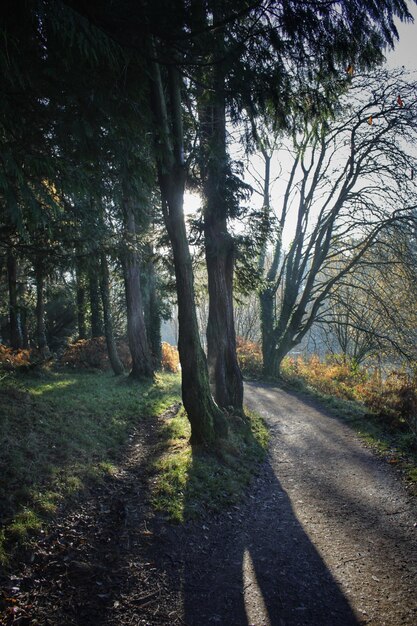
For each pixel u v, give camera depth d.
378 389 15.41
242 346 25.94
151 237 12.51
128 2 4.12
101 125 4.63
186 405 7.82
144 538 4.70
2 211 6.31
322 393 17.38
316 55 5.00
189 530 5.04
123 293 24.59
